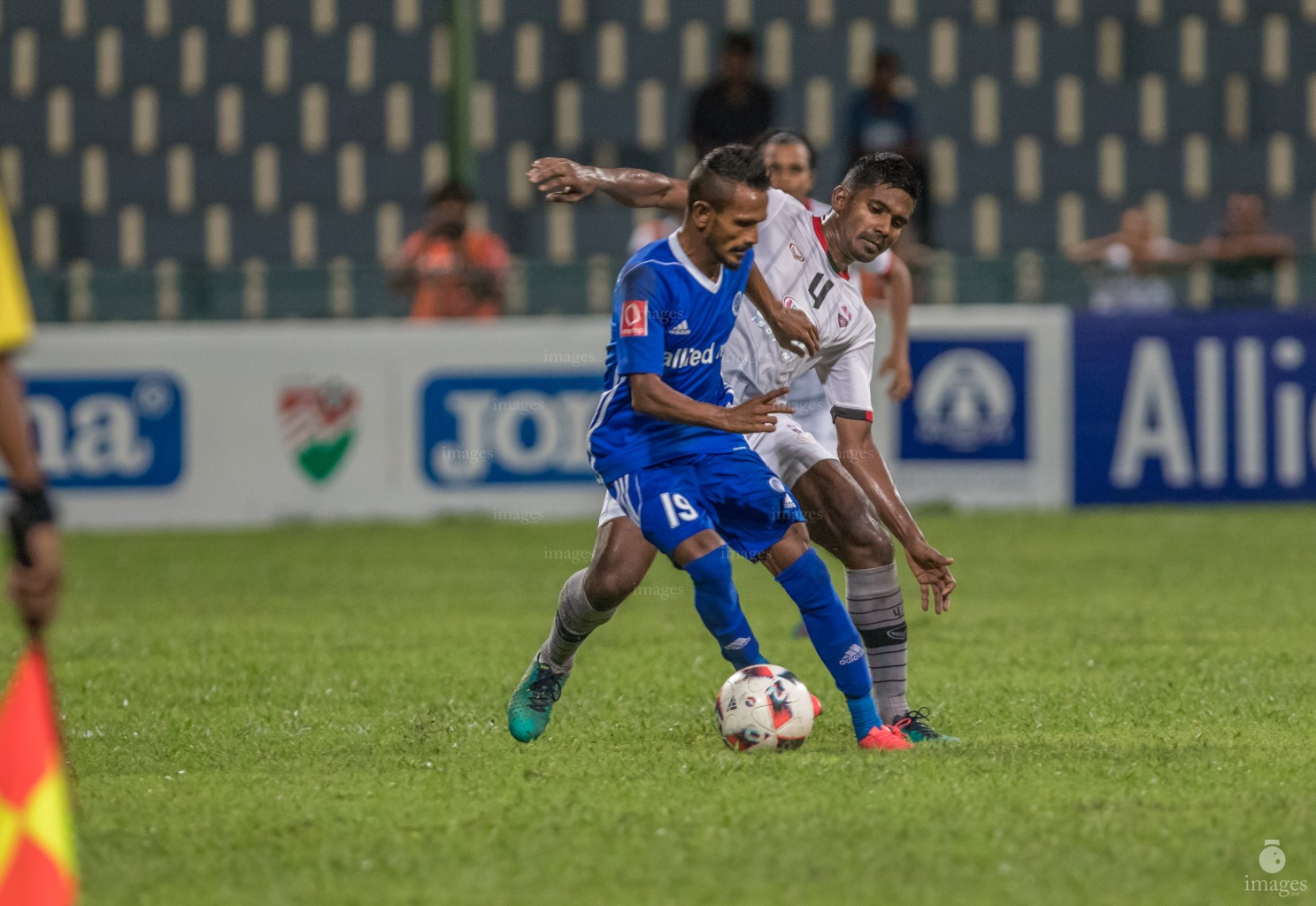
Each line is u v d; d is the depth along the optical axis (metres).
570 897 10.92
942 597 17.27
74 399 46.09
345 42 65.31
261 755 16.11
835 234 17.73
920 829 12.58
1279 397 45.28
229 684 21.11
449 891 11.06
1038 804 13.38
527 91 63.69
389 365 45.84
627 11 65.69
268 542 42.12
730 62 50.53
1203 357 45.12
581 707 18.92
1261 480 45.44
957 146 62.38
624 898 10.90
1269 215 61.72
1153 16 65.62
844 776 14.53
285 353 46.03
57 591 10.37
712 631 16.44
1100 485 45.16
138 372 46.06
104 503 46.09
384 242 61.66
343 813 13.38
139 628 27.70
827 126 62.59
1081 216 61.12
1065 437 45.06
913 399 44.75
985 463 44.97
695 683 20.80
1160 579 33.19
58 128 64.62
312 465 46.09
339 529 44.50
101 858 11.94
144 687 20.92
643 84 64.44
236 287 47.53
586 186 18.50
